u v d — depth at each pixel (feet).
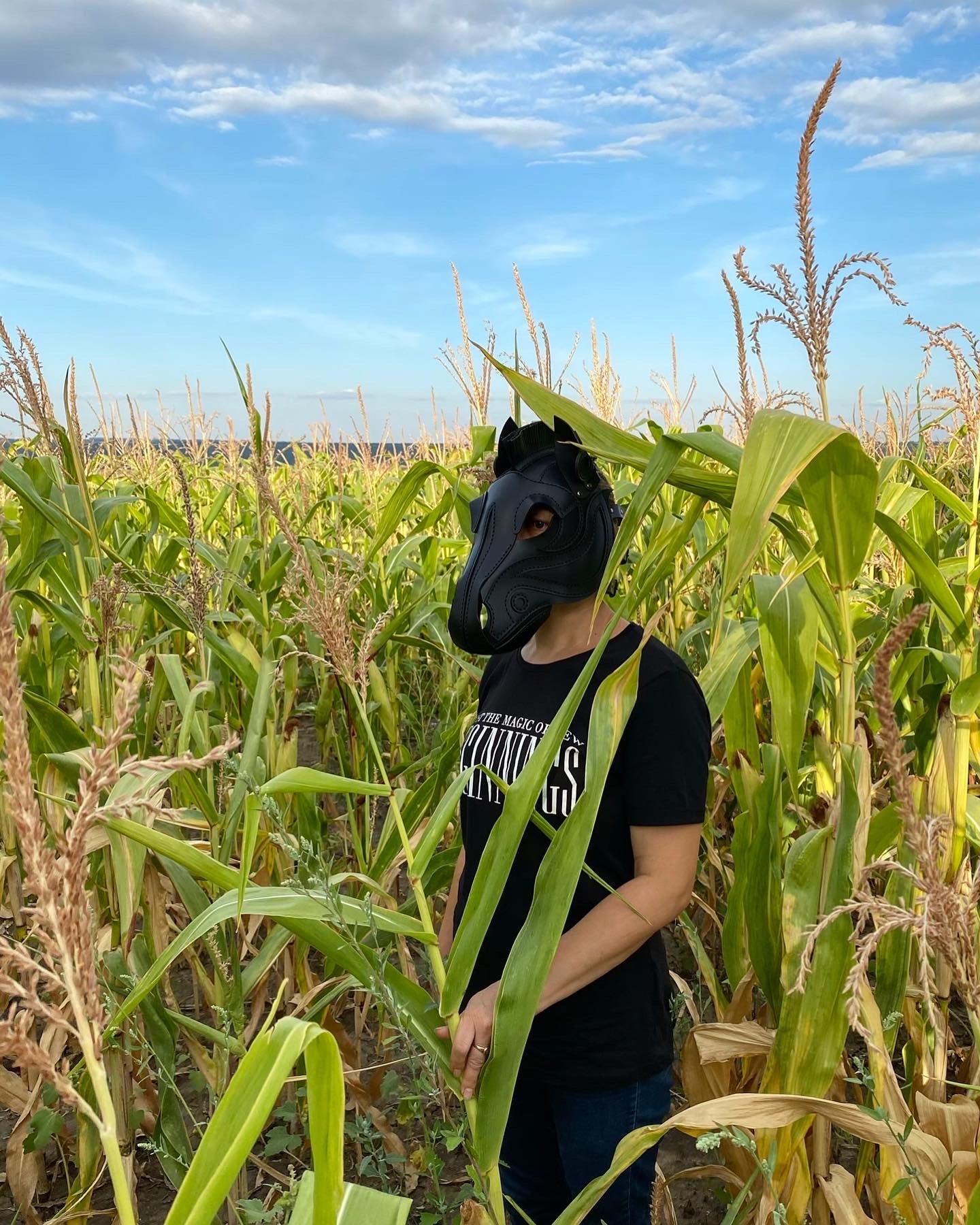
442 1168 6.48
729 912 7.63
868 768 5.48
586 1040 5.78
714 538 13.53
